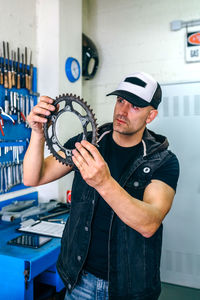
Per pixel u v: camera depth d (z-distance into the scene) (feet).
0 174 6.93
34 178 3.62
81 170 2.52
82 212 3.69
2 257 4.83
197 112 8.91
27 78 7.60
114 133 3.83
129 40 9.70
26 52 7.63
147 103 3.43
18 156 7.45
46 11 8.16
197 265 9.04
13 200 7.42
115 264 3.44
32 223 6.41
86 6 10.21
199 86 8.84
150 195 3.24
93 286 3.53
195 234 9.05
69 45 8.51
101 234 3.54
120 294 3.43
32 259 4.65
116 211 2.73
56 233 5.82
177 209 9.25
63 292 6.33
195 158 9.01
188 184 9.11
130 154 3.68
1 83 6.79
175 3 9.05
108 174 2.54
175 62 9.11
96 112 10.23
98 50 10.14
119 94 3.46
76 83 8.88
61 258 4.00
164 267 9.45
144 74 3.59
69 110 3.16
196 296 8.52
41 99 3.22
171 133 9.26
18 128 7.45
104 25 10.04
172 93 9.17
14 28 7.39
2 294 4.90
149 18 9.40
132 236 3.48
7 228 6.24
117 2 9.82
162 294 8.62
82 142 2.55
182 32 8.97
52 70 8.13
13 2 7.33
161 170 3.45
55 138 3.18
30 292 4.81
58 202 8.07
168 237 9.37
